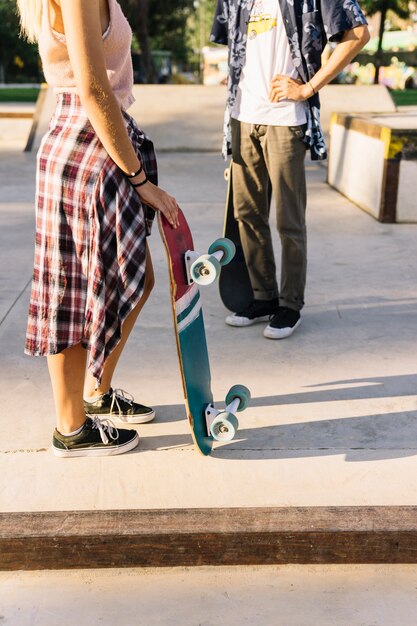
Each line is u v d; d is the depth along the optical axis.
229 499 2.06
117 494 2.09
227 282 3.53
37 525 1.91
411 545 1.91
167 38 25.95
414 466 2.24
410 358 3.09
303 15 2.97
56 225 2.04
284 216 3.22
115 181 2.03
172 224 2.15
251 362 3.06
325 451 2.33
